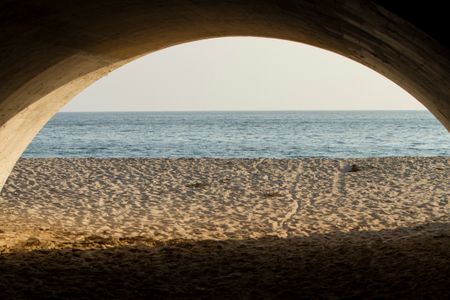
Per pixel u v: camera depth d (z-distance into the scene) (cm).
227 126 7825
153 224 1075
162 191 1475
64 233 970
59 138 5072
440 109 651
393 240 872
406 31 457
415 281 598
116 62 888
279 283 611
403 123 8962
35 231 977
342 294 564
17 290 584
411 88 695
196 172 1775
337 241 878
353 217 1132
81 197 1376
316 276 638
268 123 9006
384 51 591
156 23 725
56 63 741
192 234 973
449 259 693
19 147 899
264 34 831
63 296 566
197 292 580
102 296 567
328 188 1511
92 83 939
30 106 813
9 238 894
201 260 732
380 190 1470
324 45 769
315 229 1012
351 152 3441
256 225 1061
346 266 682
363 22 514
